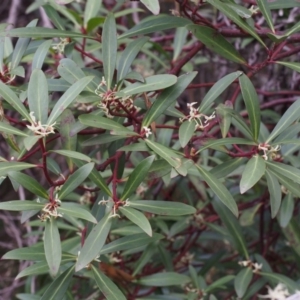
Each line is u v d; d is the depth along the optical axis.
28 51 1.21
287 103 1.47
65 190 1.00
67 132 1.05
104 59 1.07
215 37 1.11
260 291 1.45
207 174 1.04
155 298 1.24
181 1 1.18
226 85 1.07
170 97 1.05
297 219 1.43
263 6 1.11
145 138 1.04
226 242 1.57
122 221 1.35
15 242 2.12
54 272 0.97
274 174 1.04
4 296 1.94
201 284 1.30
